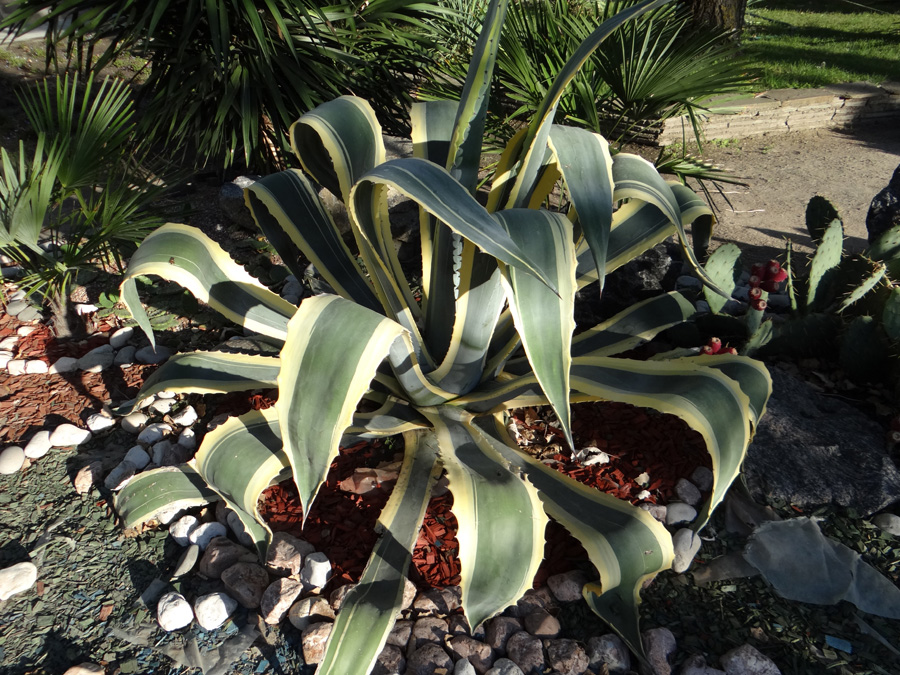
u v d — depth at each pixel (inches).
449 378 65.6
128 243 89.0
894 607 60.1
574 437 74.5
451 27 140.9
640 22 105.2
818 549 63.3
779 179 161.2
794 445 71.9
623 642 57.2
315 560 61.5
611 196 53.9
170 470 65.7
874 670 55.9
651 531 56.8
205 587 62.3
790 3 374.0
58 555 65.1
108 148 86.7
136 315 61.5
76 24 106.6
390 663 55.6
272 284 101.3
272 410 62.4
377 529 59.4
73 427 76.4
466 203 46.9
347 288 72.8
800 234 131.3
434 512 66.5
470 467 59.7
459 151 57.0
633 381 61.6
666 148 174.1
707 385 58.1
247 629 59.2
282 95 121.3
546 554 64.1
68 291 89.0
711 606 60.7
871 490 68.2
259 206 71.9
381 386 71.7
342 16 124.9
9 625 59.8
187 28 106.9
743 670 54.7
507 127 109.0
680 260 102.3
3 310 95.1
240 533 65.1
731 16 161.8
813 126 196.9
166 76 123.6
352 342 49.1
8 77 174.9
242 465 57.9
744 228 134.6
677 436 74.0
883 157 174.1
